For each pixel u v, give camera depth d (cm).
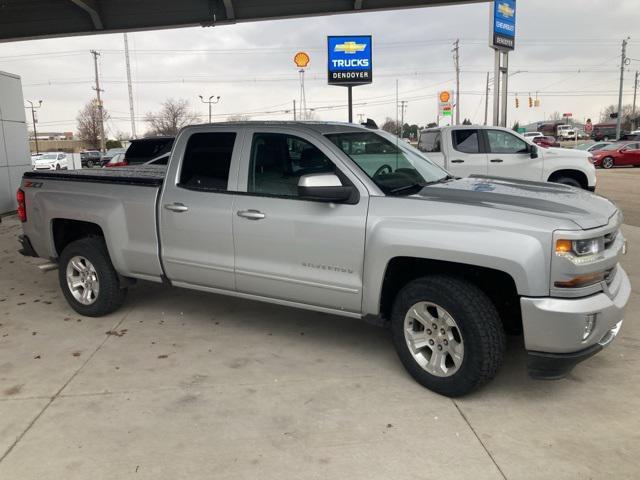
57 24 1384
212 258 483
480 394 396
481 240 359
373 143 469
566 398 389
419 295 388
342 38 1955
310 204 430
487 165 1052
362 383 415
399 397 393
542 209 372
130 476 308
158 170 623
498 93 1884
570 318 341
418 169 476
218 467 315
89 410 380
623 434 343
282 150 452
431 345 394
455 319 372
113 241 529
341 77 1972
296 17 1341
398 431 349
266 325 540
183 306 600
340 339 502
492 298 401
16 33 1405
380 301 411
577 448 329
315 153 436
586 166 1049
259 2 1311
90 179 552
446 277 381
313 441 340
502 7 1809
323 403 386
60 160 3981
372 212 405
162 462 320
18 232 1113
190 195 488
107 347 490
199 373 435
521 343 489
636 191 1675
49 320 564
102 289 551
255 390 406
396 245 388
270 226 446
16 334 525
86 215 541
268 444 337
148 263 520
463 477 303
